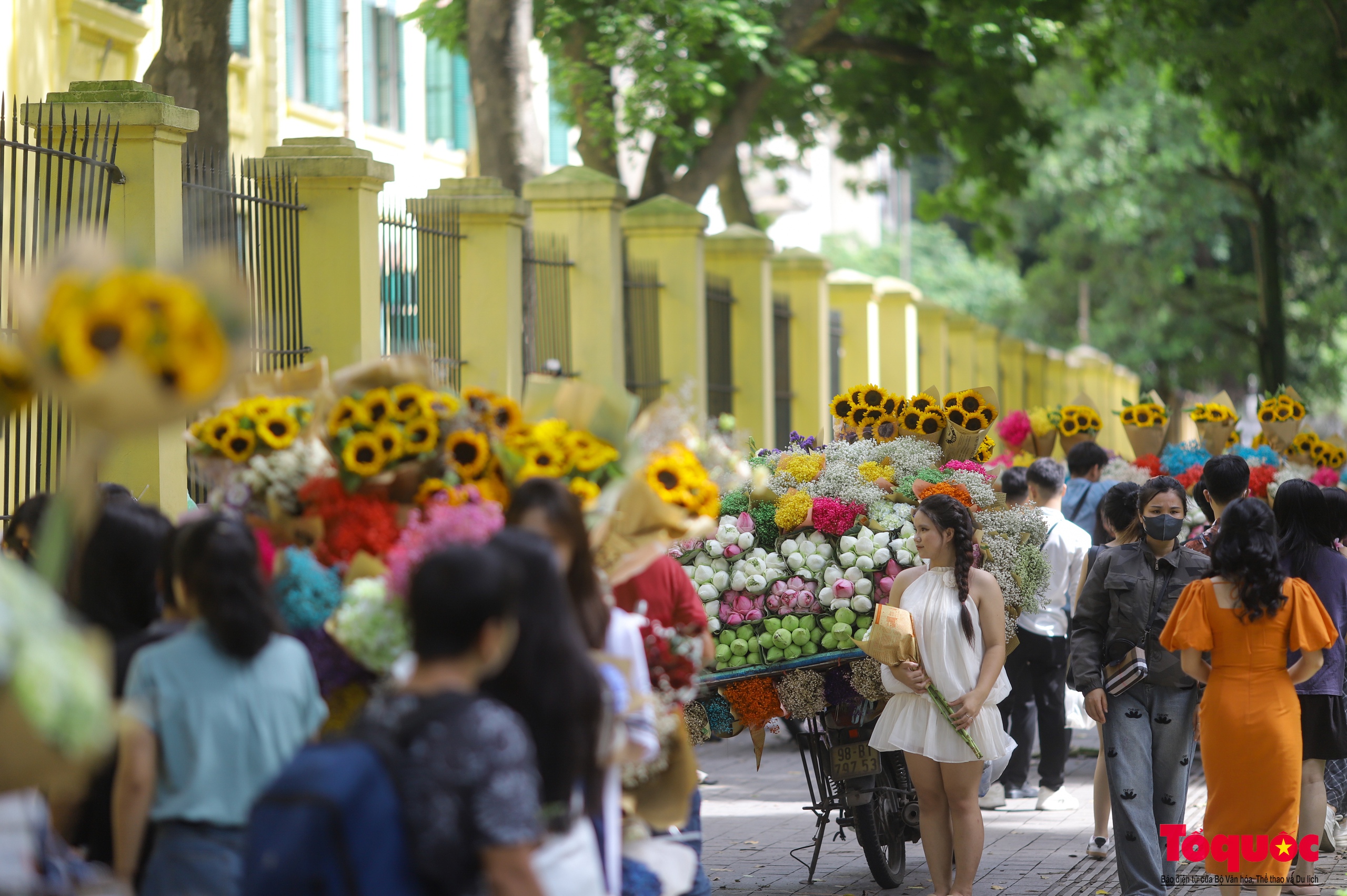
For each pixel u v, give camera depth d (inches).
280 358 540.7
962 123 1229.1
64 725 151.1
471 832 171.0
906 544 403.5
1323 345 2048.5
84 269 166.2
